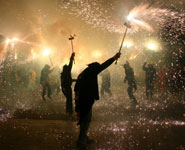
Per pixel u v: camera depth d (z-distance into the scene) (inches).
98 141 297.0
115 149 267.0
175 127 355.3
